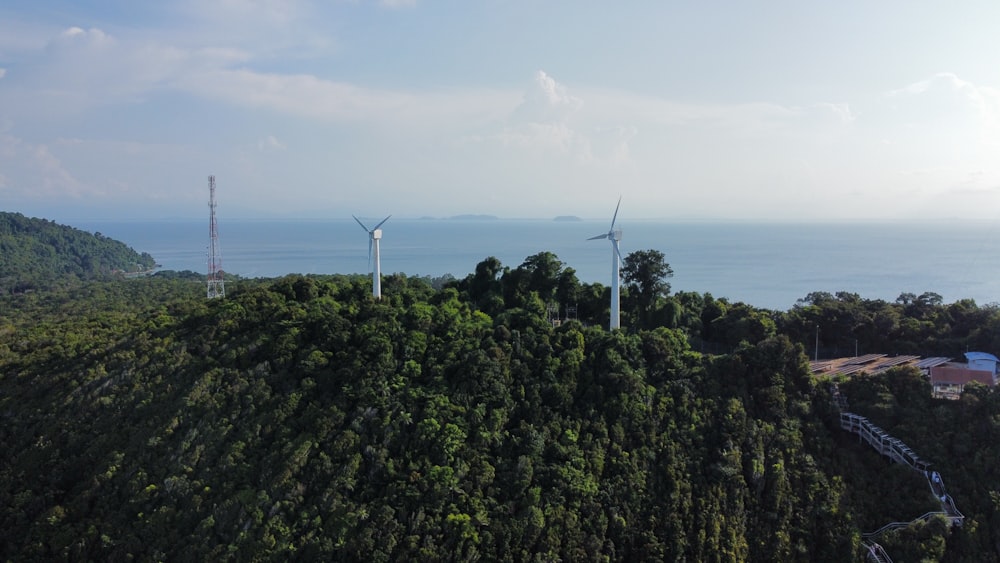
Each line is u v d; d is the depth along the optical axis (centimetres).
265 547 6919
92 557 7112
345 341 8950
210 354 8969
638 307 11700
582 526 7388
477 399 8319
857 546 7481
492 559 6988
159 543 7088
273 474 7519
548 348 9106
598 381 8856
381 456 7625
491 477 7594
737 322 10738
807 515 7806
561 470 7706
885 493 7988
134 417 8212
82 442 8050
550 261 12075
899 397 8731
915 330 10519
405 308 10431
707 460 8100
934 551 7225
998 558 7306
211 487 7462
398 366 8719
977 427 8150
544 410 8381
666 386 8869
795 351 9119
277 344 8944
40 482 7688
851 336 10812
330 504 7250
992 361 9450
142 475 7581
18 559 7075
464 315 10444
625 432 8300
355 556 6888
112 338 9625
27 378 8906
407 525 7119
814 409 8781
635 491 7712
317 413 8075
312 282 10781
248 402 8244
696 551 7400
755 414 8631
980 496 7675
